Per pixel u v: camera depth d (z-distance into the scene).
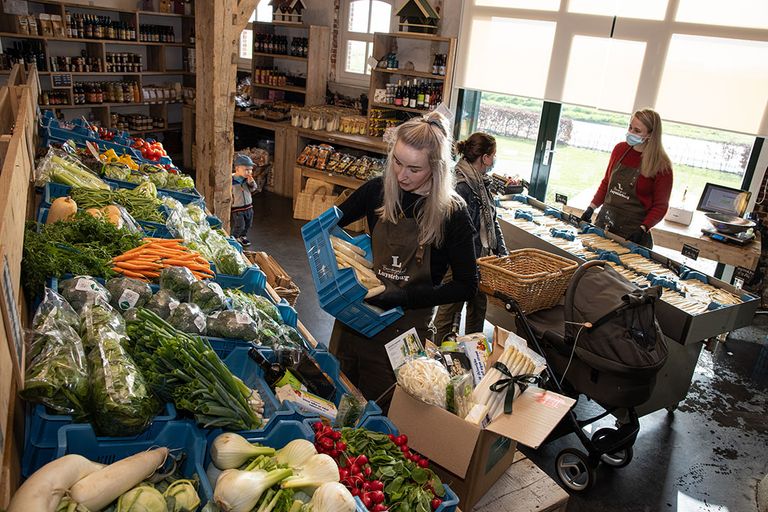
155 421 1.47
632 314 2.70
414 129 2.07
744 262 4.56
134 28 8.48
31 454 1.34
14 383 1.29
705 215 4.98
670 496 3.15
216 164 4.87
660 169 4.34
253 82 8.88
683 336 3.21
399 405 1.93
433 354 2.17
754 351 5.02
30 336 1.50
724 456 3.56
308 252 2.30
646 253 4.25
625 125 6.16
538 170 6.73
